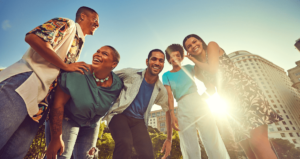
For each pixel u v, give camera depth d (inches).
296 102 1695.4
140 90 73.7
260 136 52.5
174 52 92.0
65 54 50.3
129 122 67.4
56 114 48.8
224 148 73.2
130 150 53.7
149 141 65.8
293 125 1653.5
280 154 1378.0
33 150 91.4
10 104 31.4
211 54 68.5
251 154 61.3
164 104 83.0
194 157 66.9
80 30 61.0
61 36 46.0
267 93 1932.8
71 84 51.4
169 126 83.7
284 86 2134.6
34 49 39.9
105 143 758.5
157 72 73.1
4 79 33.2
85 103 53.7
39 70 40.9
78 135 66.2
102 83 63.9
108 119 65.6
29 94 36.2
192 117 74.3
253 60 2251.5
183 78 85.4
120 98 68.0
